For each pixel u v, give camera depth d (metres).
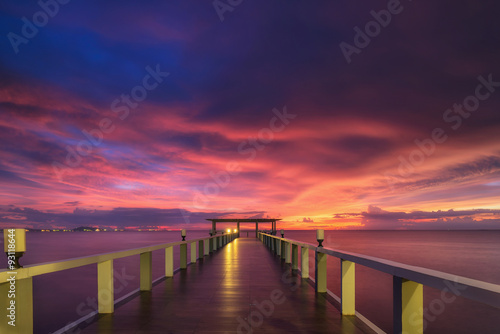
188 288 5.95
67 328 3.63
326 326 3.71
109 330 3.57
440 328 11.12
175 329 3.62
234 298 5.12
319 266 5.45
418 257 37.16
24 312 2.64
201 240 11.35
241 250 15.43
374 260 3.00
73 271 25.64
